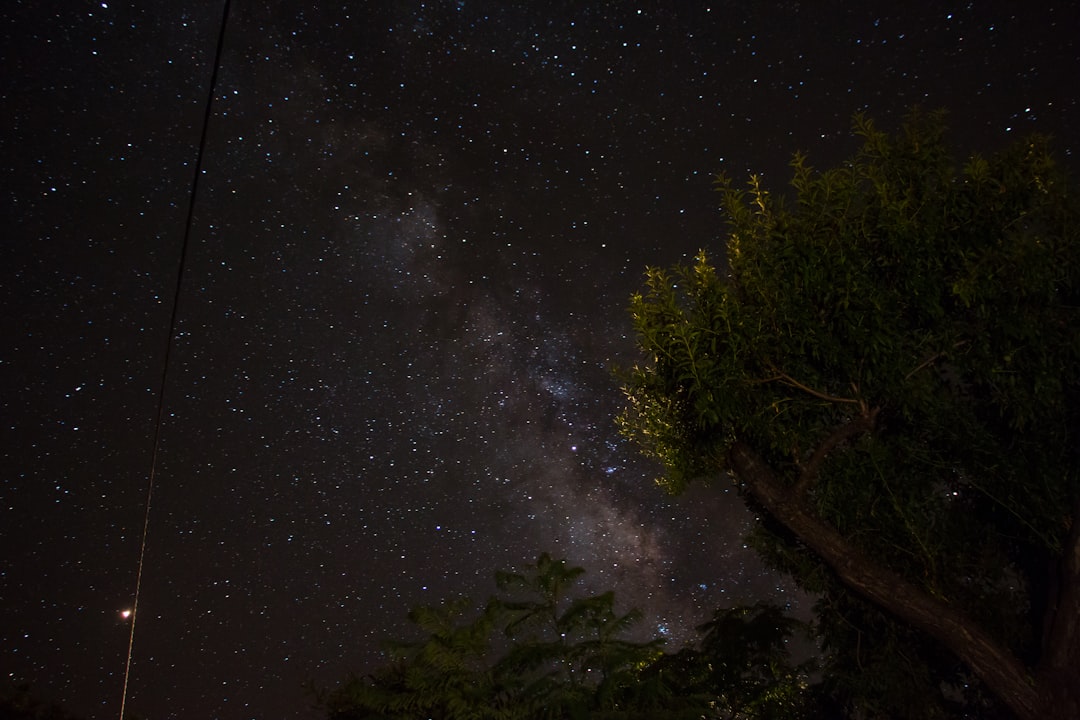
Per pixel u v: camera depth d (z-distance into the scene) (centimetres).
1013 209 507
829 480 550
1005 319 495
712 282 524
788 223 530
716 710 729
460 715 599
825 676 655
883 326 500
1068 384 533
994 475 543
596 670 672
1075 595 473
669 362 530
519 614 716
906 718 582
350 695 688
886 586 494
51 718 820
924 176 526
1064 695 459
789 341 523
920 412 548
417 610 682
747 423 516
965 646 480
